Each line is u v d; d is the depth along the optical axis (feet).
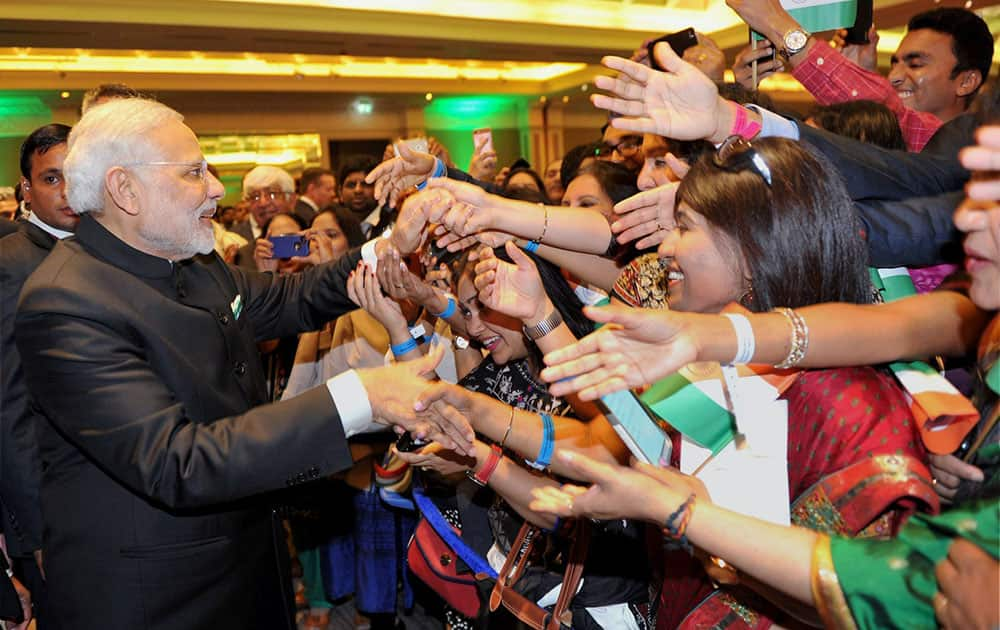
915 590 2.59
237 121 40.55
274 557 5.53
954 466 3.16
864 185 4.18
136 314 4.82
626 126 3.80
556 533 4.90
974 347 3.52
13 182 36.11
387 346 8.81
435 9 31.78
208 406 5.01
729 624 3.84
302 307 6.43
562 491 3.39
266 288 6.44
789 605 3.24
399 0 31.04
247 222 16.47
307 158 44.19
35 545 6.99
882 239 4.12
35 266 7.22
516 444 4.73
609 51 35.63
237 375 5.41
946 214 4.11
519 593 5.26
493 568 5.68
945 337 3.42
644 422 3.67
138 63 35.63
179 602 4.93
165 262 5.24
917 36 8.05
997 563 2.38
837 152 4.17
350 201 16.01
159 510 4.88
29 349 4.67
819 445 3.41
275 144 43.27
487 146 9.99
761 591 3.37
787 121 4.15
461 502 5.96
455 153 47.78
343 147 45.14
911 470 3.16
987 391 3.38
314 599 10.14
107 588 4.87
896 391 3.53
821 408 3.45
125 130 4.98
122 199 4.98
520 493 4.81
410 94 42.75
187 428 4.48
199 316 5.17
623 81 3.89
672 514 2.99
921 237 4.11
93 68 34.71
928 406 3.23
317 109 43.04
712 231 3.66
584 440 4.72
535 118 49.03
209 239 5.31
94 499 4.90
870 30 6.81
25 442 6.89
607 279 6.01
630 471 3.09
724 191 3.58
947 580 2.49
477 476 4.93
